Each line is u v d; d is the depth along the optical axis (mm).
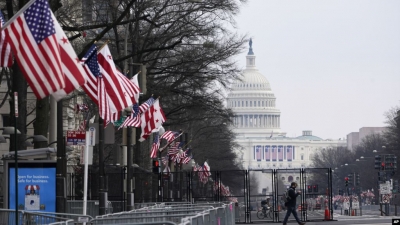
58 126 58656
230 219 83812
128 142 91750
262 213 140500
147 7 111500
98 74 58250
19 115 65062
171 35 118562
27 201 58156
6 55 43750
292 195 100250
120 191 115812
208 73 125125
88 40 109562
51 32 41125
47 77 40938
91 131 63281
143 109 90750
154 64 121312
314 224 109938
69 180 109875
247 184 123312
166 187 135500
